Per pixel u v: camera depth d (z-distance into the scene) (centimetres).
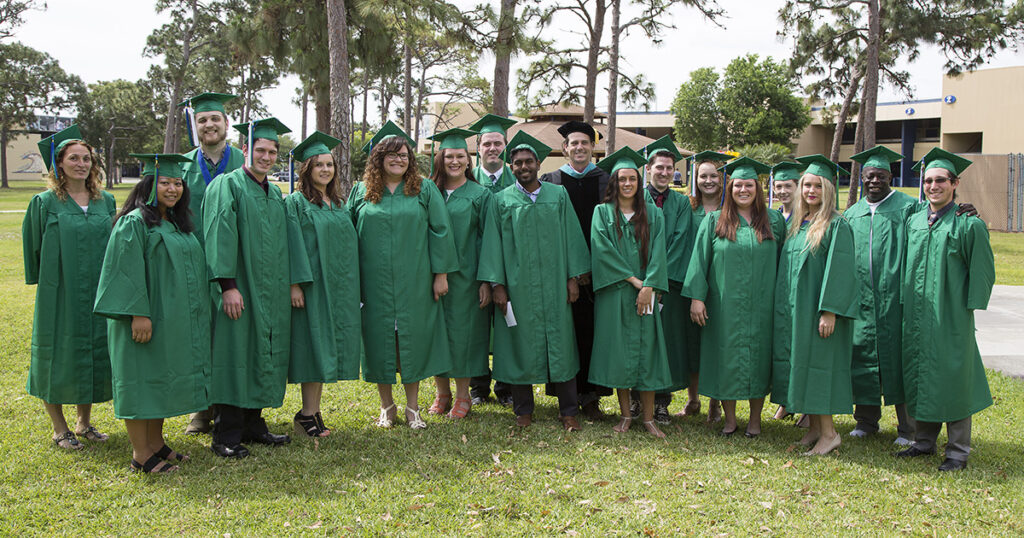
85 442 448
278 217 440
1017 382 606
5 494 369
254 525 339
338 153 1197
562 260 487
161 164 384
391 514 351
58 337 423
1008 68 3903
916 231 436
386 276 470
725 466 419
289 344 453
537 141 519
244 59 2184
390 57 1800
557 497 372
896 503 368
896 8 1848
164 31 3238
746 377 462
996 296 1036
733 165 472
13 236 1819
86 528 335
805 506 365
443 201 486
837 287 429
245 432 452
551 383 514
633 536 333
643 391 474
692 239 519
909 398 436
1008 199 2409
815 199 444
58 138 427
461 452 437
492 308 526
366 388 593
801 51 2073
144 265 376
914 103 4706
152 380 381
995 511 359
